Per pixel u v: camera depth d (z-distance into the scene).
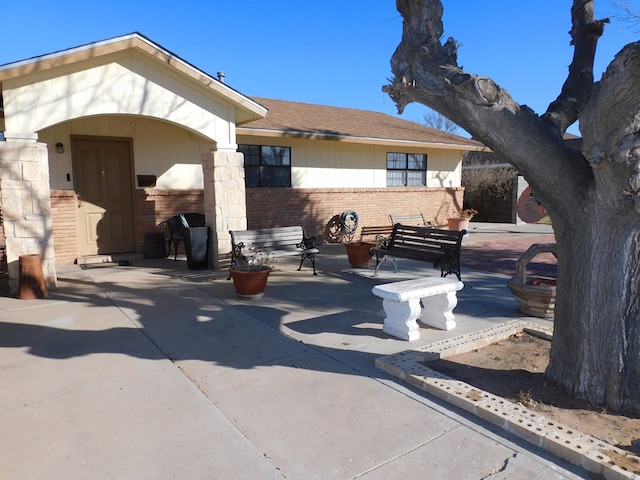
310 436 3.15
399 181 15.59
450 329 5.41
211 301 6.70
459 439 3.11
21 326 5.49
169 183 10.82
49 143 9.38
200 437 3.13
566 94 4.04
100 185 10.22
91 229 10.20
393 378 4.09
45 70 6.83
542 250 5.98
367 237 14.37
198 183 11.19
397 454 2.95
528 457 2.90
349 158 14.16
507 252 11.84
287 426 3.28
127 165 10.49
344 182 14.12
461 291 7.46
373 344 4.95
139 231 10.50
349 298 6.95
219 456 2.92
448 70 3.43
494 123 3.46
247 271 6.82
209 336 5.19
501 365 4.40
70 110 7.07
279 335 5.24
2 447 3.00
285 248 8.69
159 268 9.28
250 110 8.88
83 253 10.12
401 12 3.75
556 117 3.90
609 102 2.82
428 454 2.94
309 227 13.30
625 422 3.31
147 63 7.71
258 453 2.96
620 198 3.17
